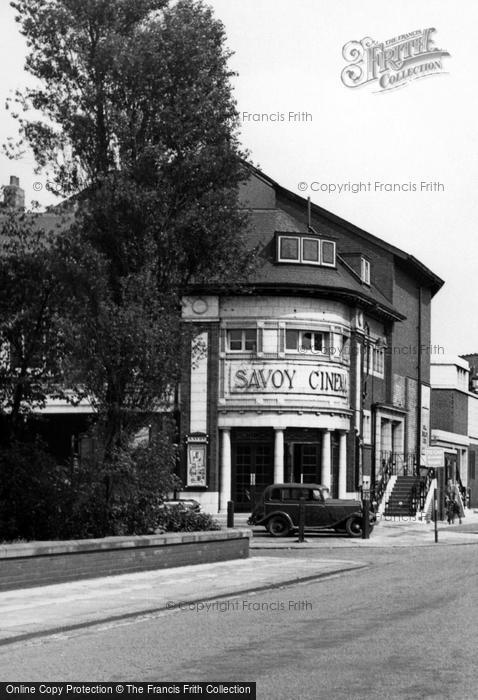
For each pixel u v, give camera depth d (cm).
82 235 2247
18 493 2016
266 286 4322
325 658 1066
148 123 2312
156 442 2231
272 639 1205
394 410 5284
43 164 2302
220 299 4375
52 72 2300
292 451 4378
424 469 5669
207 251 2388
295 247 4469
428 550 3088
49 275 2114
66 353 2127
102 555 1936
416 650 1116
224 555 2428
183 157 2316
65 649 1145
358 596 1712
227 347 4378
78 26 2281
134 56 2234
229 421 4344
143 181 2277
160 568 2141
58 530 2050
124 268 2277
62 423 4478
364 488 4759
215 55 2350
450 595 1717
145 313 2184
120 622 1377
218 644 1170
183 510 2508
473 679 948
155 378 2178
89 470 2097
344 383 4534
